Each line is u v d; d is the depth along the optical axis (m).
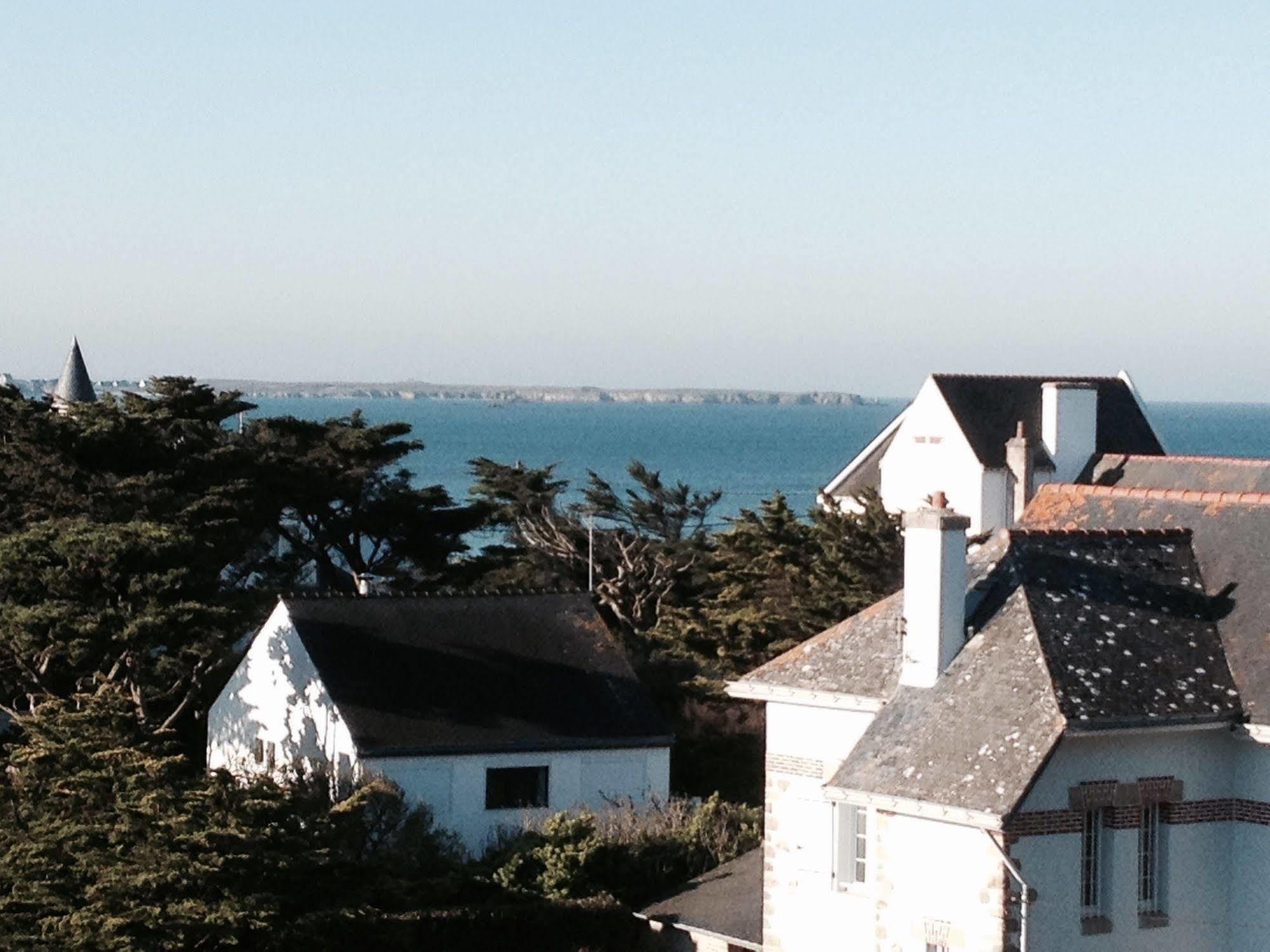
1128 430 74.88
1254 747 29.72
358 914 39.09
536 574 80.88
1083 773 28.62
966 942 28.17
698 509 86.81
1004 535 31.86
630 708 53.94
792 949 32.94
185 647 52.94
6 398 68.38
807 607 65.88
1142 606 31.00
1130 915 29.00
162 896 36.72
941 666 30.19
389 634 54.00
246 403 81.81
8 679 54.53
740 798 55.09
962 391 74.00
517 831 50.03
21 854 36.69
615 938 42.31
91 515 63.34
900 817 29.08
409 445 80.81
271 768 47.72
